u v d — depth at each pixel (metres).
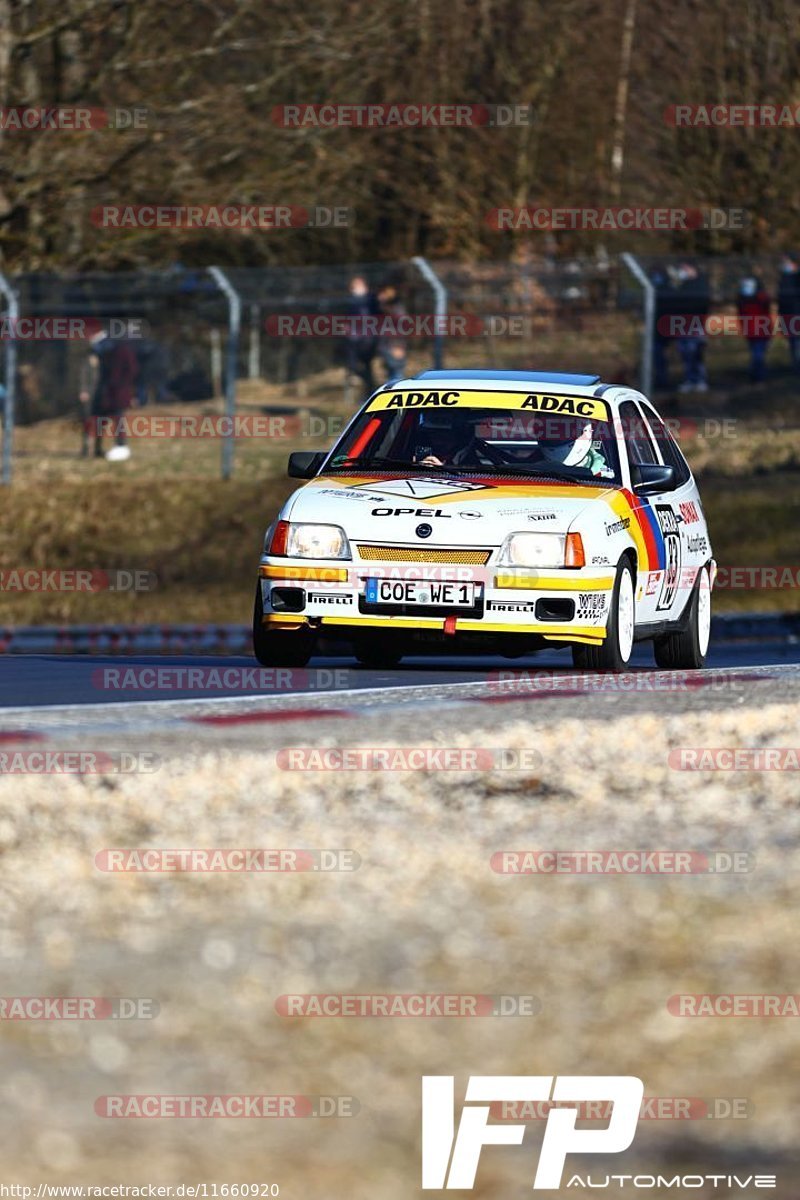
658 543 40.81
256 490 92.50
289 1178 11.33
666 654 44.38
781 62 129.38
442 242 129.00
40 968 15.90
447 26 121.25
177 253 112.44
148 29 100.94
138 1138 11.98
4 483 92.00
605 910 17.88
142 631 62.69
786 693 36.25
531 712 32.88
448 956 16.25
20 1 100.56
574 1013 14.65
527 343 104.88
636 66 135.25
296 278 96.75
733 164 130.12
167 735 29.70
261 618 38.50
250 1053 13.73
